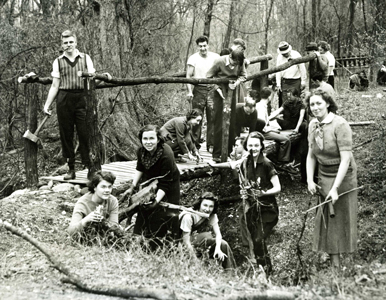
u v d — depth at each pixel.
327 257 7.01
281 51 10.94
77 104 7.58
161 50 15.09
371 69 16.77
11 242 5.62
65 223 6.62
